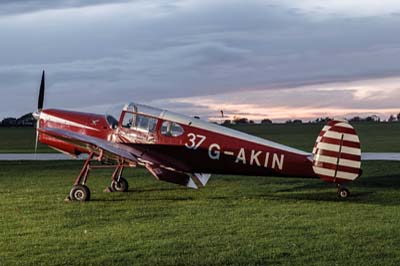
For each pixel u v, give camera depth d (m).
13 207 12.41
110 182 16.80
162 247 8.65
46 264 7.77
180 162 14.23
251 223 10.43
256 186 15.83
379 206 12.30
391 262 7.74
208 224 10.38
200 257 8.06
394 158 24.81
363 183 16.36
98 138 14.70
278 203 12.82
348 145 13.33
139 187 15.73
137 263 7.79
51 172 19.58
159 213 11.59
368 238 9.12
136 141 14.48
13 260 7.99
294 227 10.02
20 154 28.98
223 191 14.89
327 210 11.80
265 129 73.50
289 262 7.78
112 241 9.06
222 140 14.06
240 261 7.85
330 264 7.67
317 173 13.52
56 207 12.43
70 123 15.20
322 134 13.48
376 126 85.31
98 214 11.52
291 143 37.22
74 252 8.40
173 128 14.26
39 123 15.60
